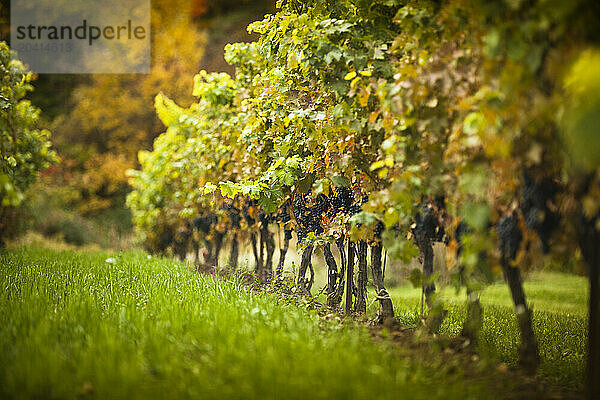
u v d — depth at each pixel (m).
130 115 63.97
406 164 10.57
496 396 8.97
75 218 52.12
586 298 27.66
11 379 8.18
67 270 19.45
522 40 7.66
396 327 12.92
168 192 29.58
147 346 9.70
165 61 63.03
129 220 57.34
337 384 7.99
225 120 21.03
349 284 15.16
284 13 14.64
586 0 6.89
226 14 68.12
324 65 12.52
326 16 13.38
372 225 11.85
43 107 68.12
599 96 6.51
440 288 10.71
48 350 9.20
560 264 9.21
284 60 15.38
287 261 33.25
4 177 10.27
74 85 69.19
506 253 9.39
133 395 7.83
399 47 11.42
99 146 64.62
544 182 8.60
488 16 8.24
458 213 9.48
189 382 8.21
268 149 17.23
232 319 11.60
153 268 21.42
